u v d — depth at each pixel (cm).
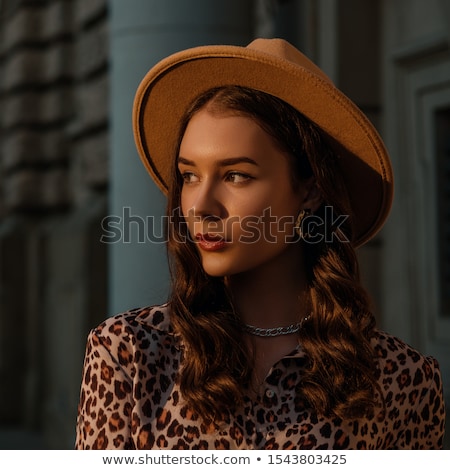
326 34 712
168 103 282
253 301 270
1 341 1397
